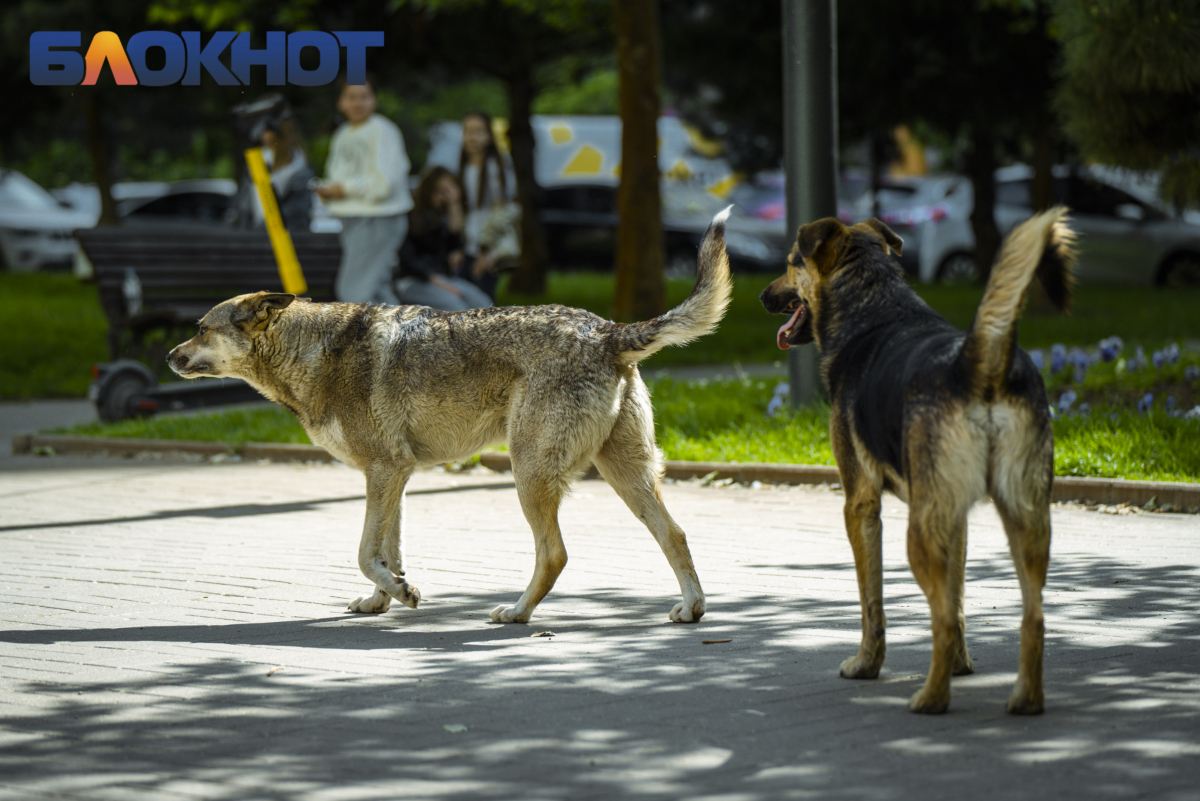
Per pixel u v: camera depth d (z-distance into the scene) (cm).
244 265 1864
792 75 1459
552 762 563
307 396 873
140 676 707
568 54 3328
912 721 616
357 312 880
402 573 874
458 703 652
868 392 663
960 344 619
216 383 1781
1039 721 612
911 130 3334
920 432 611
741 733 600
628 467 834
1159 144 1596
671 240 4153
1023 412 602
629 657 738
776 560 1000
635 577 951
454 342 846
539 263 3359
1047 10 2472
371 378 854
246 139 1931
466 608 871
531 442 815
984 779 537
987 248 3575
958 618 685
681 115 3969
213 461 1585
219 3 2655
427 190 1847
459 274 1878
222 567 998
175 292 2086
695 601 821
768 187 4697
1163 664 705
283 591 920
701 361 2392
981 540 1061
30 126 3822
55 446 1684
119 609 869
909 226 4297
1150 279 3497
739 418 1571
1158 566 946
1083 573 929
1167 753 564
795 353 1541
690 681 689
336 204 1798
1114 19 1470
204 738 600
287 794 528
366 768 558
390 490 856
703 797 521
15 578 963
